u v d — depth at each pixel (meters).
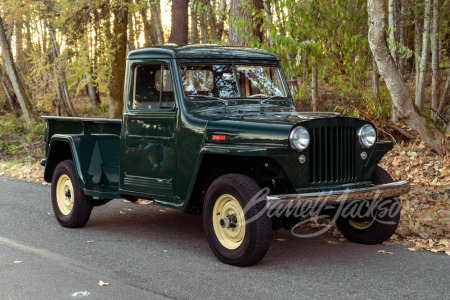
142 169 5.74
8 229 6.57
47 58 20.62
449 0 14.80
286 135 4.66
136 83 5.85
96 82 18.94
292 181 4.75
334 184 5.02
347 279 4.50
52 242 5.92
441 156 10.15
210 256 5.30
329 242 5.82
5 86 26.44
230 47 6.09
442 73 20.36
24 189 9.72
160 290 4.27
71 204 6.66
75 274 4.72
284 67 9.55
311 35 10.00
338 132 5.05
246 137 4.84
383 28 9.12
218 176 5.47
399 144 11.60
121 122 6.00
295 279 4.51
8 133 20.53
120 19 18.92
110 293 4.20
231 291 4.22
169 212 7.67
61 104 23.69
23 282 4.50
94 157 6.52
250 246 4.69
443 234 5.98
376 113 11.95
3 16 22.56
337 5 9.66
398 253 5.33
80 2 18.05
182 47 5.68
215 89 5.66
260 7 11.33
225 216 4.98
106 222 7.00
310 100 17.12
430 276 4.57
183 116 5.30
